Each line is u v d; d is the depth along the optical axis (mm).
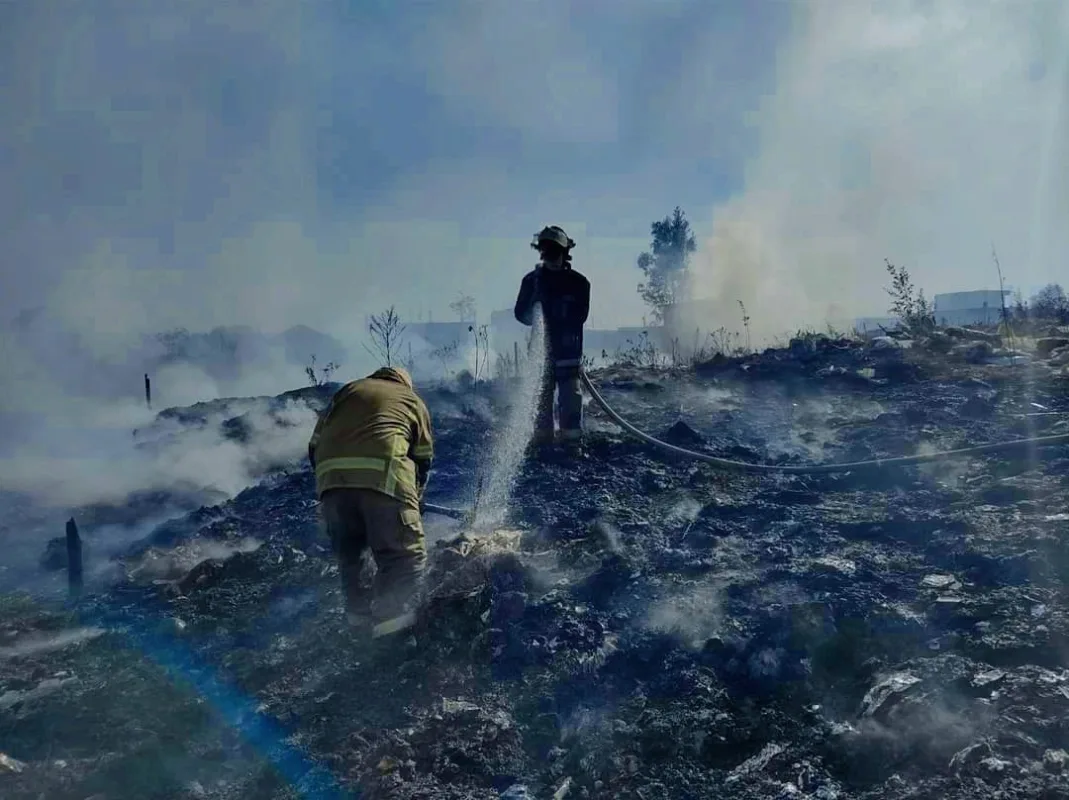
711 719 3617
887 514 5449
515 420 8242
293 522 6570
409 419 4762
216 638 4773
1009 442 6363
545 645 4230
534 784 3412
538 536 5637
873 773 3230
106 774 3568
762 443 7578
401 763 3510
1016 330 11188
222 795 3447
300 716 3912
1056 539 4605
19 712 4078
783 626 4074
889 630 4016
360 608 4617
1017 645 3723
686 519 5789
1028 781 2959
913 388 8742
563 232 7359
